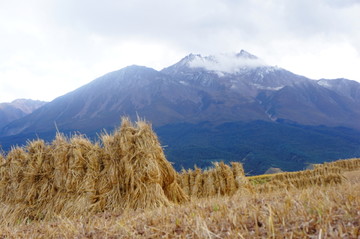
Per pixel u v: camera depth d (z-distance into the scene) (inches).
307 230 141.6
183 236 159.9
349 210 158.7
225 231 160.4
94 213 335.9
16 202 379.2
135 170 358.3
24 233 237.6
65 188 370.6
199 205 240.7
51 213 357.4
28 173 385.7
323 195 196.1
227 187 628.4
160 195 345.4
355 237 125.1
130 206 339.0
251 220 170.7
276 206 187.6
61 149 386.3
